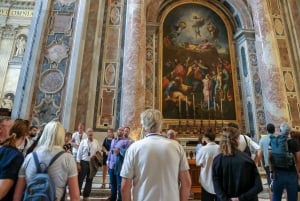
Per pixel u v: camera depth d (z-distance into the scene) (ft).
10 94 61.52
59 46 29.68
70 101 27.20
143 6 29.81
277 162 11.97
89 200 18.01
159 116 7.70
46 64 28.81
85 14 30.94
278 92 28.71
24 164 7.00
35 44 29.12
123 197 6.88
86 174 18.40
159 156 6.89
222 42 40.14
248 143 15.37
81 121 27.53
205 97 36.76
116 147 16.21
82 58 29.45
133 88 25.71
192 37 39.81
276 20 36.40
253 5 33.99
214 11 41.73
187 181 7.21
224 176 7.86
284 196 18.94
